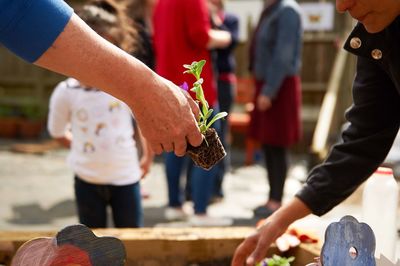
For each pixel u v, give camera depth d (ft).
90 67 3.73
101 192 8.30
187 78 11.50
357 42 4.81
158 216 13.88
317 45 27.45
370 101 5.31
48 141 29.71
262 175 20.98
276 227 5.41
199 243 5.75
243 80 25.88
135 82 3.80
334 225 4.41
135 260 5.65
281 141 13.74
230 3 29.01
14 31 3.61
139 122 3.93
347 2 4.27
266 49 13.88
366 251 4.54
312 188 5.46
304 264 5.83
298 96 13.98
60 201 15.76
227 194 16.98
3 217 13.82
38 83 34.58
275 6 13.84
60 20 3.67
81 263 3.96
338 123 23.30
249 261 5.29
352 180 5.42
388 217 5.83
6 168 21.21
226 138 15.49
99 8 7.72
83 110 8.33
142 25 11.88
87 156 8.27
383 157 5.46
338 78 23.27
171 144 3.97
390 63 4.68
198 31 11.34
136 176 8.48
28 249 3.87
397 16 4.48
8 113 32.17
